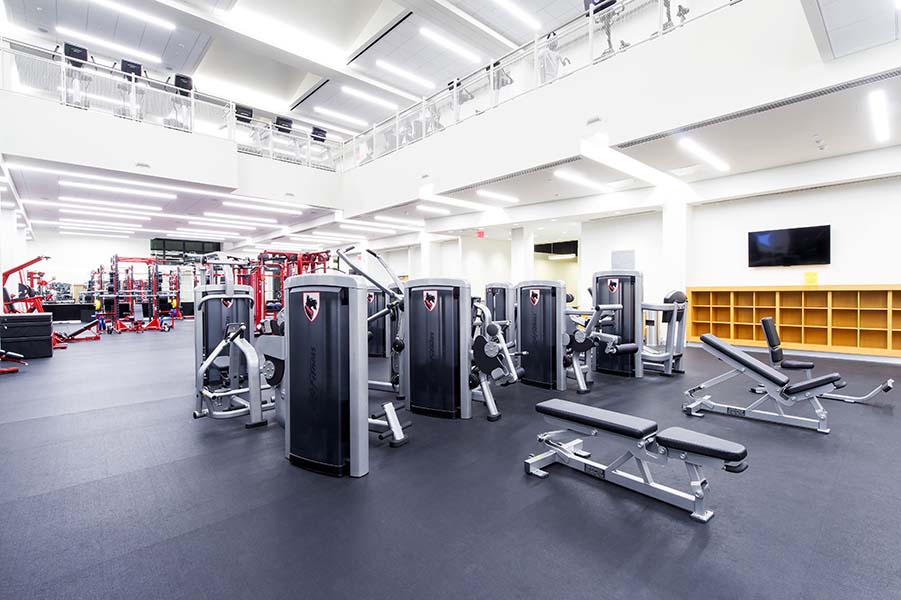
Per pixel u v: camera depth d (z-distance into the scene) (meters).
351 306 2.22
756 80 4.07
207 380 4.02
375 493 2.07
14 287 10.00
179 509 1.92
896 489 2.07
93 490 2.11
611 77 5.26
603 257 9.00
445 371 3.33
